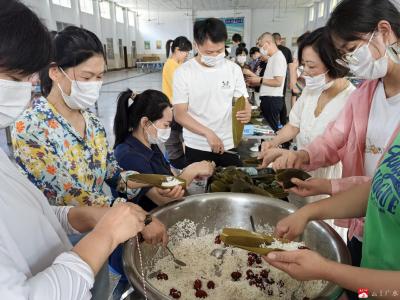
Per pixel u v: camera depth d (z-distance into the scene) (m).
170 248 1.15
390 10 0.85
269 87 4.38
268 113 4.47
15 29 0.53
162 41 21.83
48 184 1.06
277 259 0.71
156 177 1.25
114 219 0.66
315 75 1.57
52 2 11.76
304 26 19.61
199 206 1.20
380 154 1.07
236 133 2.01
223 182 1.51
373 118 1.09
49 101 1.11
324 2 15.30
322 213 0.94
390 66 0.95
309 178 1.16
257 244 0.87
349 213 0.93
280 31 20.16
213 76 1.98
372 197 0.78
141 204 1.42
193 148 2.14
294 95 5.47
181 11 20.92
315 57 1.52
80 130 1.17
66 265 0.54
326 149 1.35
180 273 1.06
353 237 1.23
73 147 1.12
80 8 14.42
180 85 2.00
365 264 0.82
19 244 0.59
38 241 0.64
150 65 19.88
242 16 19.95
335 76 1.54
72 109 1.15
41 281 0.50
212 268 1.08
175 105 2.04
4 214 0.57
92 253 0.59
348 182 1.09
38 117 1.04
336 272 0.65
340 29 0.91
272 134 2.74
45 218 0.68
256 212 1.18
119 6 19.02
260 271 1.04
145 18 21.47
